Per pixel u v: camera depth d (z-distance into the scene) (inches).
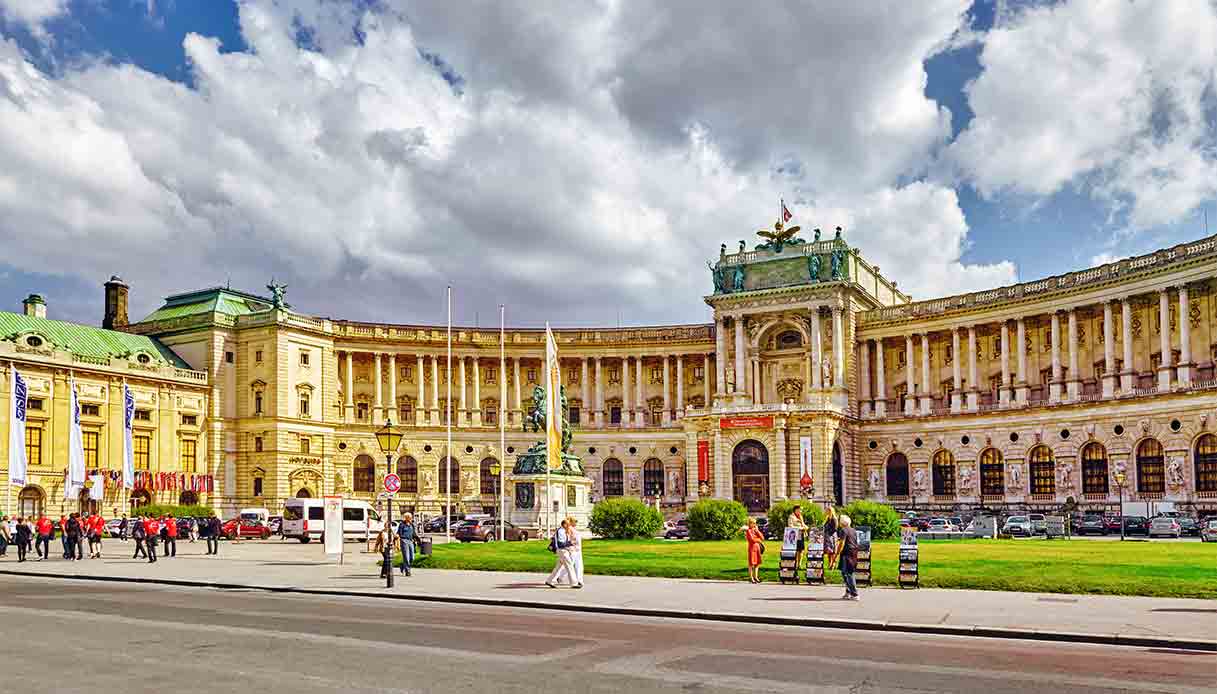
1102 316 4842.5
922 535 3420.3
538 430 3373.5
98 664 970.7
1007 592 1647.4
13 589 1845.5
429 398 5989.2
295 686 864.9
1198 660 1029.2
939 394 5403.5
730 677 917.2
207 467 5305.1
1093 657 1044.5
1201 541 3112.7
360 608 1513.3
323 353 5664.4
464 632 1211.2
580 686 871.7
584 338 6077.8
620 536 3208.7
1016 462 4958.2
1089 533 3814.0
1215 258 4205.2
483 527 3366.1
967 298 5285.4
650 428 5994.1
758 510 5206.7
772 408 5201.8
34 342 4618.6
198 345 5428.2
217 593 1777.8
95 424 4815.5
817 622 1314.0
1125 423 4525.1
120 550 3238.2
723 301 5703.7
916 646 1121.4
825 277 5516.7
